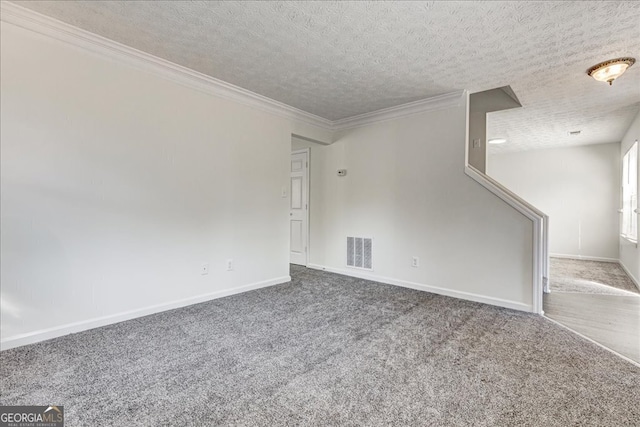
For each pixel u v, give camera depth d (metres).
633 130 4.42
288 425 1.38
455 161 3.43
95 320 2.42
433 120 3.61
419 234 3.72
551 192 6.47
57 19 2.12
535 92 3.34
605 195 5.96
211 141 3.17
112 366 1.86
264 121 3.69
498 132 5.15
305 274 4.48
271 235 3.81
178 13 2.03
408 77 2.99
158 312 2.79
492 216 3.19
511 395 1.61
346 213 4.48
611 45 2.37
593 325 2.63
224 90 3.23
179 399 1.56
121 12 2.03
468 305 3.13
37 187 2.16
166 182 2.83
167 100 2.83
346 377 1.77
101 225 2.45
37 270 2.16
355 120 4.29
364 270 4.26
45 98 2.18
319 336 2.32
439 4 1.90
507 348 2.16
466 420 1.42
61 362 1.90
